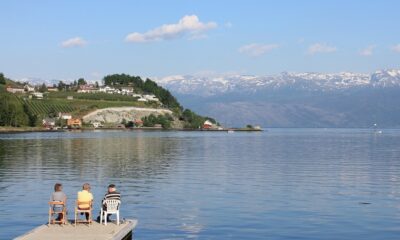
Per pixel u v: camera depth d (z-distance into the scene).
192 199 47.94
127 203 45.59
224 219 38.75
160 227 36.09
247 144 174.25
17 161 89.25
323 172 73.75
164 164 85.81
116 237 29.78
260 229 35.56
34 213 40.38
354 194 51.81
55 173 69.81
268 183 60.34
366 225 36.88
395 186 58.22
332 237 33.38
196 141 194.88
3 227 35.50
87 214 34.94
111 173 70.38
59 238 29.23
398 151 132.12
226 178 65.31
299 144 177.75
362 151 131.88
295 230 35.25
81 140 183.38
